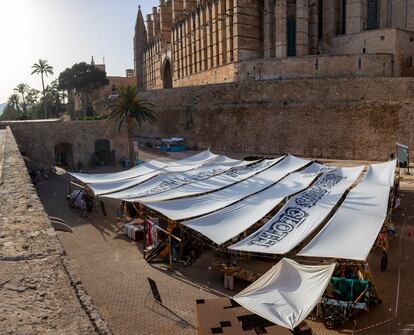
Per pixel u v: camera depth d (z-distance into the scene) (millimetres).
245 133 63594
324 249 17531
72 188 44438
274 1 70688
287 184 28438
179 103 73750
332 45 67688
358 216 21000
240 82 64062
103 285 20453
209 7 81812
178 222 22312
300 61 62188
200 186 29219
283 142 59688
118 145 58719
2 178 12859
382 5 66812
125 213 33156
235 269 21297
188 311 17656
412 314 16938
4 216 7801
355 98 54156
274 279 15547
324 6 69375
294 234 19422
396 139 51000
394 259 23078
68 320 3969
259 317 13898
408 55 61500
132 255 25234
